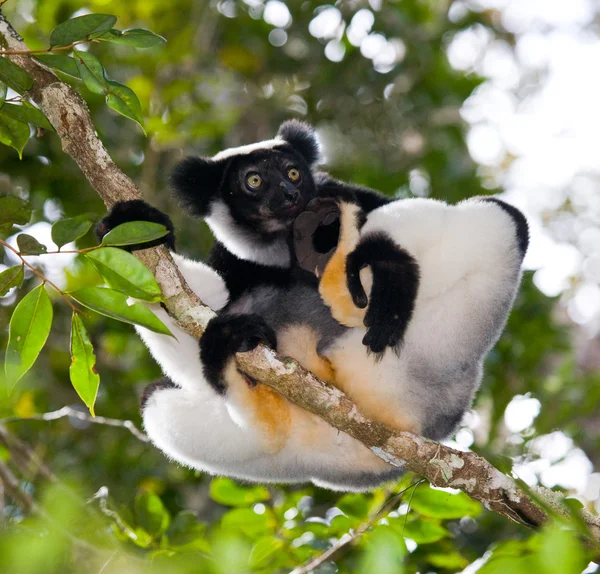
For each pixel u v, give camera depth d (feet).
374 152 50.21
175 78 45.47
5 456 33.58
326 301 23.17
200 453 25.02
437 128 50.80
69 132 22.48
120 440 41.19
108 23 19.61
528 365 41.57
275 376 21.66
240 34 49.93
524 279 43.24
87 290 18.28
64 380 43.04
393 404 23.58
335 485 27.07
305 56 50.49
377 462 25.55
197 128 42.37
